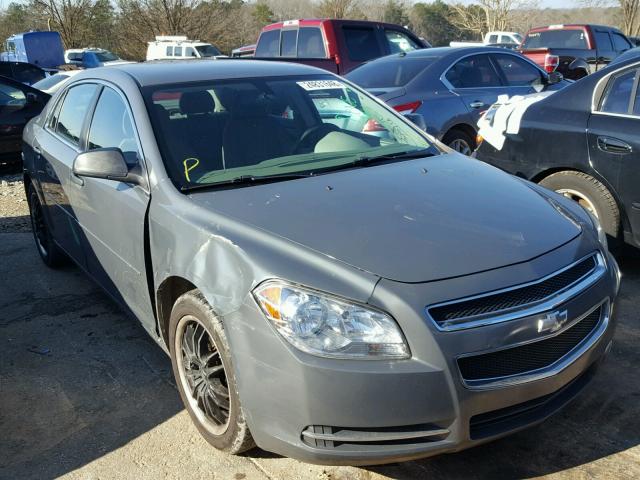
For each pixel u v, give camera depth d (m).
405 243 2.64
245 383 2.57
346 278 2.48
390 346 2.38
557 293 2.60
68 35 36.75
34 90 10.22
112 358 3.92
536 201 3.19
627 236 4.63
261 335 2.50
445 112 7.54
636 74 4.58
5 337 4.25
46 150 4.74
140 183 3.36
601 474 2.78
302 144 3.67
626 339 3.87
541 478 2.77
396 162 3.61
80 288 5.02
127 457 3.02
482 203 3.05
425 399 2.37
